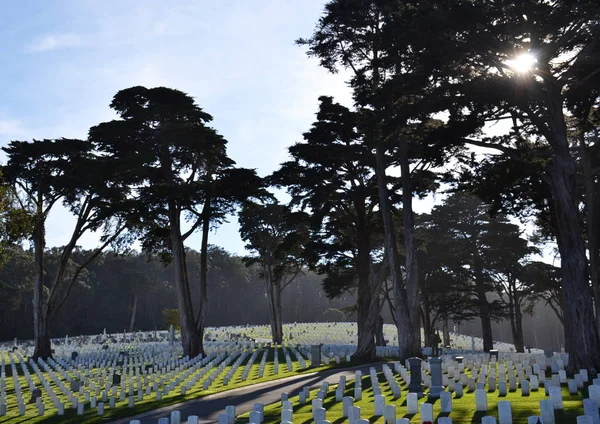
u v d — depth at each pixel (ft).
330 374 103.96
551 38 77.71
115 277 367.45
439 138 84.58
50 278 329.11
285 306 456.86
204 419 64.44
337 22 111.65
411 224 116.98
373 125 92.84
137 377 100.48
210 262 414.62
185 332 148.36
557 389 51.75
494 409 53.88
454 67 82.74
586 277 81.66
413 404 54.60
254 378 101.86
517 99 81.25
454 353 160.25
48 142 156.76
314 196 131.95
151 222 157.38
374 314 135.23
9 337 314.76
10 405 83.61
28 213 112.06
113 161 142.00
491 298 391.04
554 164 84.69
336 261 145.48
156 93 146.82
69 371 122.83
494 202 103.76
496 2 73.77
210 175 153.38
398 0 90.48
